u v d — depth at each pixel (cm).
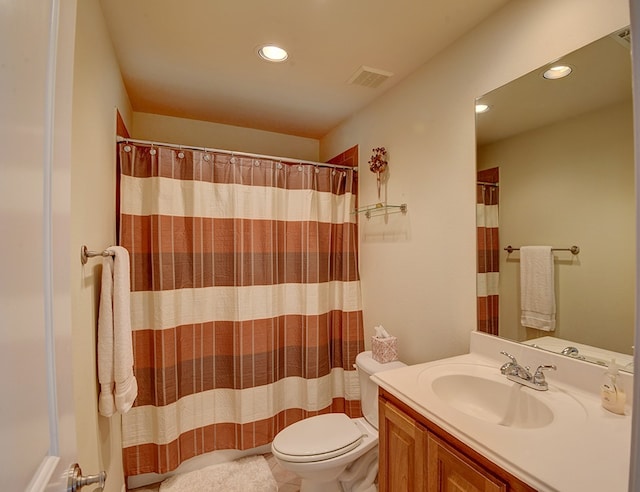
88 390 109
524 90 126
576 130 112
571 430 88
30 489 43
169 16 137
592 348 108
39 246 48
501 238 136
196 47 160
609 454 77
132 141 180
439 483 98
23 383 42
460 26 145
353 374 227
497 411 118
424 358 173
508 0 129
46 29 51
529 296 127
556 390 110
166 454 179
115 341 124
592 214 108
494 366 133
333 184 236
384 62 173
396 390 116
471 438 86
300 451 150
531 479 71
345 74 185
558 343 117
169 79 191
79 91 102
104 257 124
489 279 141
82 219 105
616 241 103
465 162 150
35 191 47
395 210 196
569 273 115
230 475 192
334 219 237
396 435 118
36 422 46
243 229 205
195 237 195
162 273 182
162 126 243
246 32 149
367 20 140
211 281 201
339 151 262
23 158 43
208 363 200
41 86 49
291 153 287
